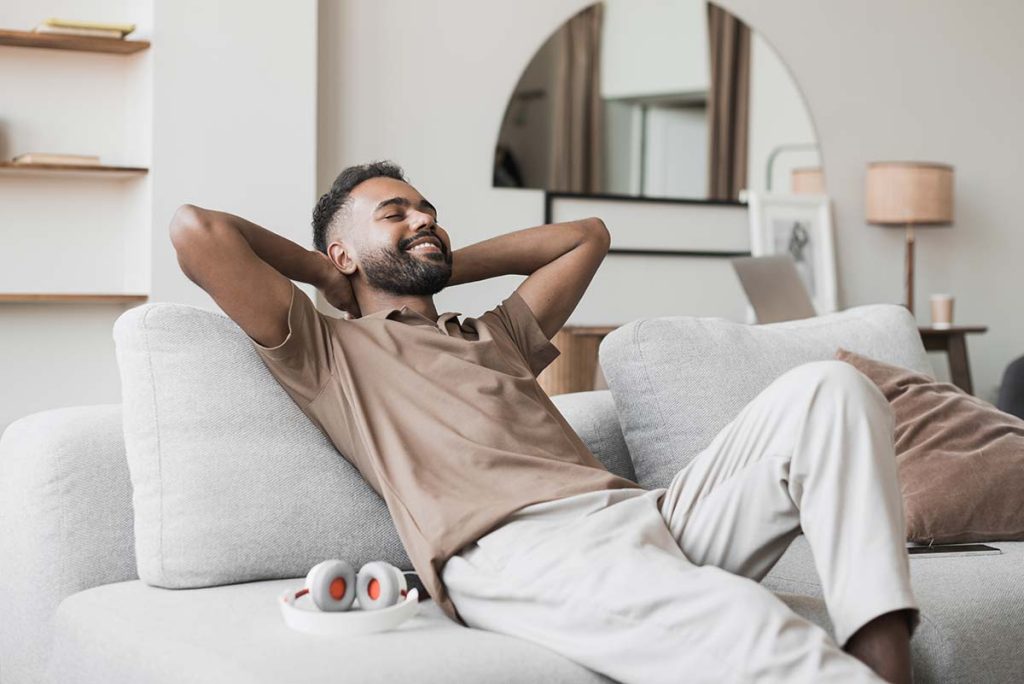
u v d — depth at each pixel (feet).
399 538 6.12
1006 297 19.74
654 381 7.41
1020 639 5.83
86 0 12.35
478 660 4.63
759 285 14.26
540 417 6.16
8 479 6.15
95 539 5.97
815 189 17.80
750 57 17.10
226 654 4.58
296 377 6.02
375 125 14.12
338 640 4.72
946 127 19.04
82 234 12.51
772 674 4.42
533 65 15.26
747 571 5.31
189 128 12.26
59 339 12.31
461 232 14.80
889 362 8.38
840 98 17.95
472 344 6.33
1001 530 7.16
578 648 4.85
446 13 14.57
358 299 6.90
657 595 4.71
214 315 6.14
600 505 5.55
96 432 6.16
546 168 15.43
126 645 4.99
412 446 5.82
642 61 16.17
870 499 4.85
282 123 12.78
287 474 5.91
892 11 18.43
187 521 5.68
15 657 6.00
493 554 5.29
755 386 7.57
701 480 5.42
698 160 16.70
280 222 12.79
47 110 12.28
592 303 16.03
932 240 19.02
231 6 12.47
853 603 4.67
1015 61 19.74
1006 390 10.46
